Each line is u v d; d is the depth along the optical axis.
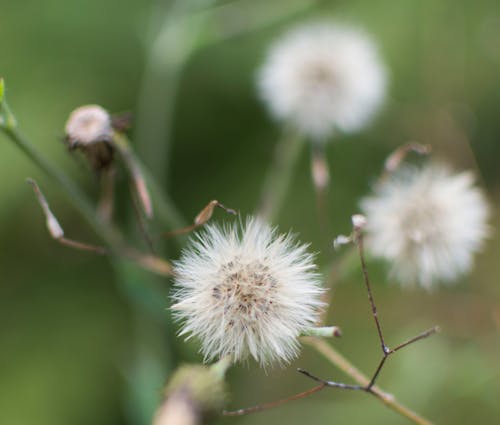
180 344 0.19
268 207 0.20
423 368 0.21
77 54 0.23
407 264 0.19
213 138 0.24
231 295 0.17
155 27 0.22
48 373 0.22
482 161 0.24
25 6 0.23
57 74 0.23
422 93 0.24
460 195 0.19
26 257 0.23
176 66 0.21
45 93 0.23
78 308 0.23
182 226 0.19
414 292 0.22
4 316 0.22
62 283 0.23
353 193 0.23
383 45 0.24
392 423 0.21
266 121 0.24
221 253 0.17
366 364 0.22
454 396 0.21
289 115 0.21
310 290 0.17
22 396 0.22
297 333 0.17
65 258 0.23
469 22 0.24
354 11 0.24
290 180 0.24
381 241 0.19
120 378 0.22
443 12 0.23
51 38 0.23
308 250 0.23
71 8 0.24
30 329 0.22
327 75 0.20
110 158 0.18
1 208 0.22
